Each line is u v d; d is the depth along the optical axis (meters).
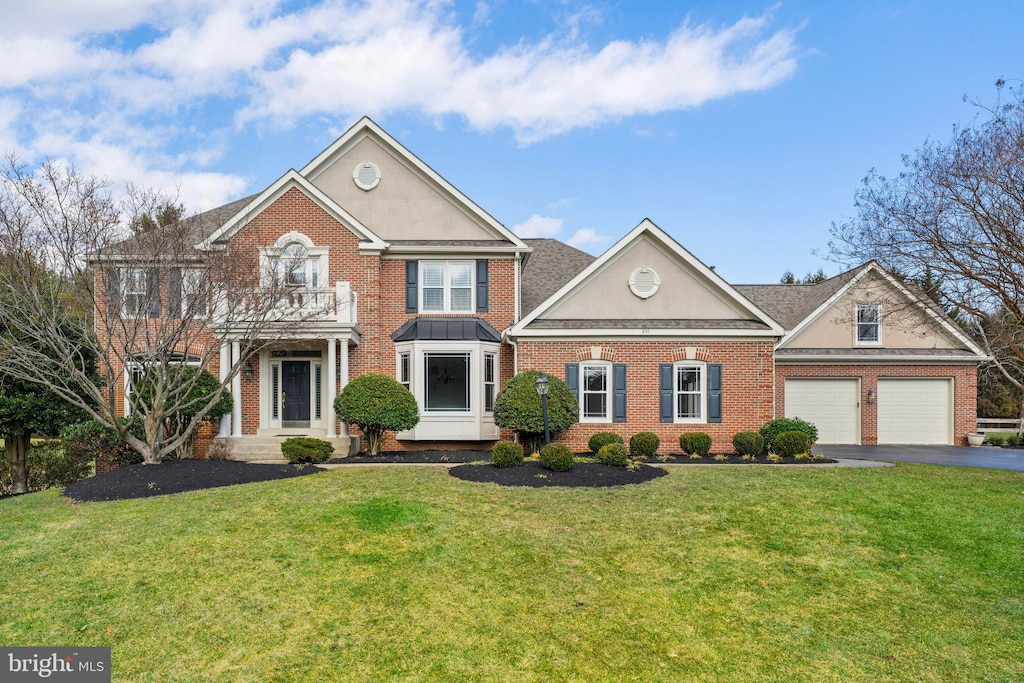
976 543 8.85
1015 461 16.72
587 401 17.19
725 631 6.48
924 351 22.06
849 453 18.92
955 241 13.81
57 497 10.92
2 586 7.07
